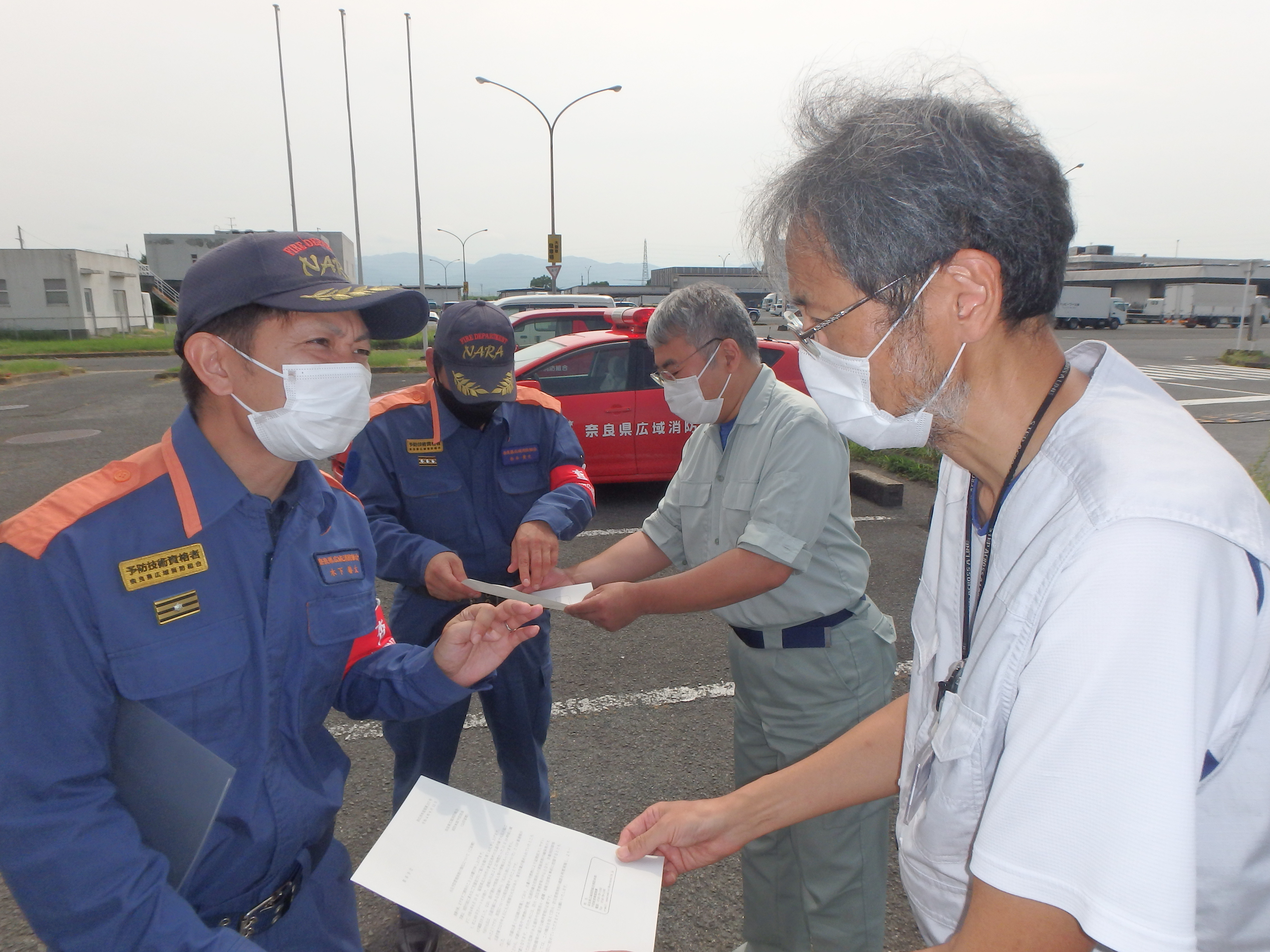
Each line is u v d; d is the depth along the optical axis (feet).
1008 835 2.35
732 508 6.14
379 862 3.67
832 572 5.92
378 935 7.45
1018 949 2.32
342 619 4.00
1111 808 2.18
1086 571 2.32
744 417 6.17
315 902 4.05
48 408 41.01
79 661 3.15
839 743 4.14
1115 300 134.00
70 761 3.13
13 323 101.24
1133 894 2.12
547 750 10.36
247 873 3.68
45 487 24.76
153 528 3.39
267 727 3.64
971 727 2.78
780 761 6.22
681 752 10.29
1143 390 2.72
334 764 4.15
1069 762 2.26
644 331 21.39
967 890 3.03
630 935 3.52
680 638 13.74
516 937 3.45
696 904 7.75
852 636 5.99
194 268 3.68
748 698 6.37
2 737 3.02
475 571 7.43
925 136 2.69
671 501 7.03
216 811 3.07
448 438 7.17
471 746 10.60
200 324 3.61
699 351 6.05
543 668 7.39
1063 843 2.24
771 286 3.28
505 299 50.98
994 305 2.68
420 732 7.18
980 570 3.06
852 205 2.75
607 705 11.48
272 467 3.96
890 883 8.06
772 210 3.10
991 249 2.64
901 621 14.51
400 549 6.61
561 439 7.75
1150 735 2.16
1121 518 2.30
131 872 3.07
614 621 5.78
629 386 22.04
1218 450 2.48
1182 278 165.07
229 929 3.13
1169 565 2.22
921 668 3.54
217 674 3.45
